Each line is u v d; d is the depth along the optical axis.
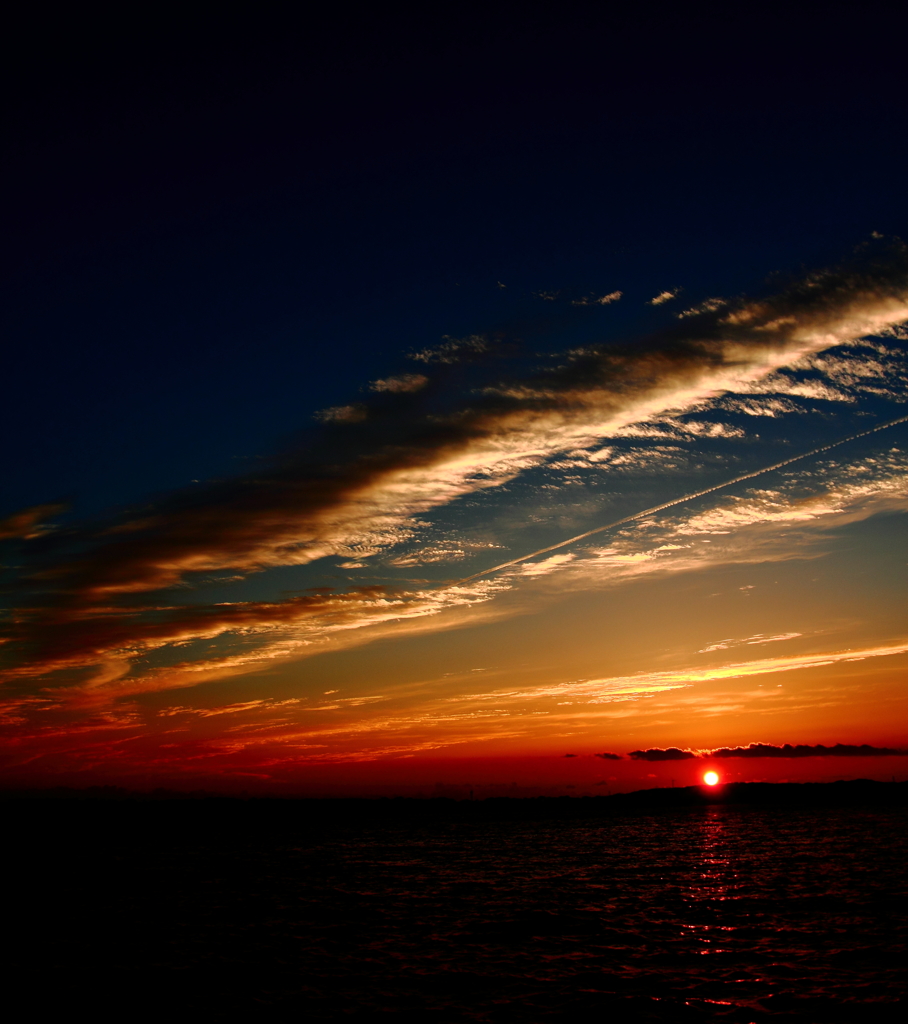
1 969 33.47
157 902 53.22
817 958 32.09
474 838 112.81
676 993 27.64
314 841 111.00
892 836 92.75
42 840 115.25
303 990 29.16
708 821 135.88
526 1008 26.42
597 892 53.22
